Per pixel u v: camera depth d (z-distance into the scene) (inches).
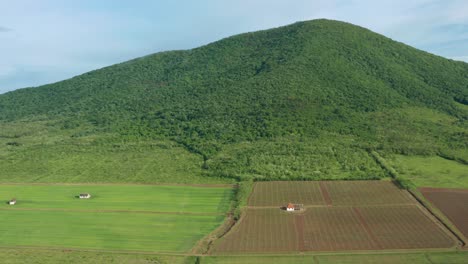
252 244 3208.7
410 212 3700.8
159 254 3102.9
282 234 3358.8
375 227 3437.5
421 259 2930.6
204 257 3029.0
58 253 3149.6
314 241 3230.8
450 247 3088.1
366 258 2957.7
